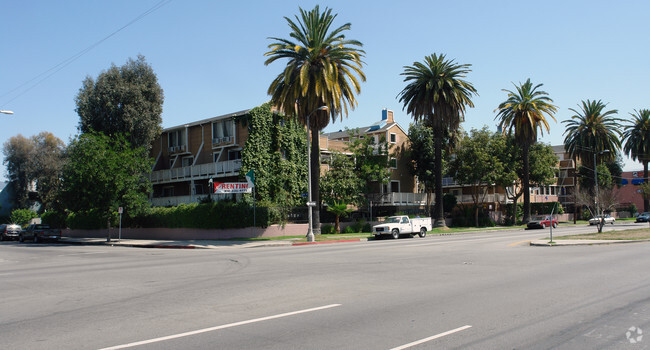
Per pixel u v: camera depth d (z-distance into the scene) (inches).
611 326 272.8
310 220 1290.6
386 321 292.7
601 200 2142.0
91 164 1453.0
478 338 251.6
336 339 253.6
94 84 1844.2
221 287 446.3
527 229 1892.2
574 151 2418.8
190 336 265.3
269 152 1578.5
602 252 735.1
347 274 522.0
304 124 1417.3
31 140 2623.0
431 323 285.4
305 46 1341.0
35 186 2677.2
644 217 2385.6
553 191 3048.7
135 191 1541.6
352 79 1363.2
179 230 1513.3
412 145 2100.1
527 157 2105.1
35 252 1141.1
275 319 303.6
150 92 1902.1
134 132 1844.2
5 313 349.4
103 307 361.7
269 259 743.7
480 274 502.3
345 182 1620.3
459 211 2252.7
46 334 278.7
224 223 1405.0
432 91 1721.2
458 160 2130.9
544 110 2007.9
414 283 446.0
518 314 305.7
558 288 401.7
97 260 835.4
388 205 1910.7
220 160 1722.4
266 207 1438.2
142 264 720.3
